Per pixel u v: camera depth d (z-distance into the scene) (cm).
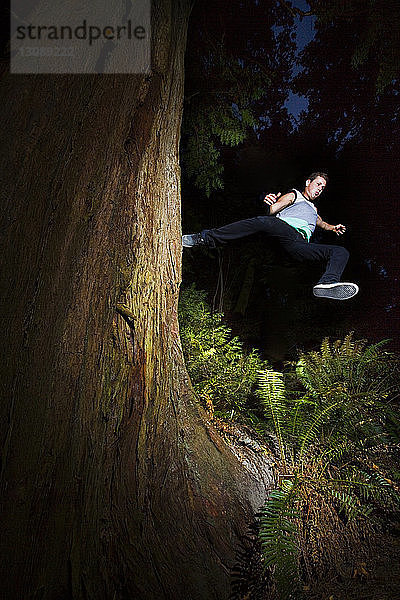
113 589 195
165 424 258
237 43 675
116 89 193
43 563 160
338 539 324
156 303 252
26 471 150
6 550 145
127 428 218
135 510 219
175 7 259
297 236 371
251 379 470
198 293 681
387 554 328
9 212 149
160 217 258
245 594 251
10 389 146
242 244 1106
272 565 274
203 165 691
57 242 166
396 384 534
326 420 393
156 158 249
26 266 153
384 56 555
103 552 196
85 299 183
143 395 233
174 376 287
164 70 234
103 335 198
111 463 205
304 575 296
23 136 154
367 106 1080
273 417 381
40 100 159
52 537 163
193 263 1115
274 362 1002
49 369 161
